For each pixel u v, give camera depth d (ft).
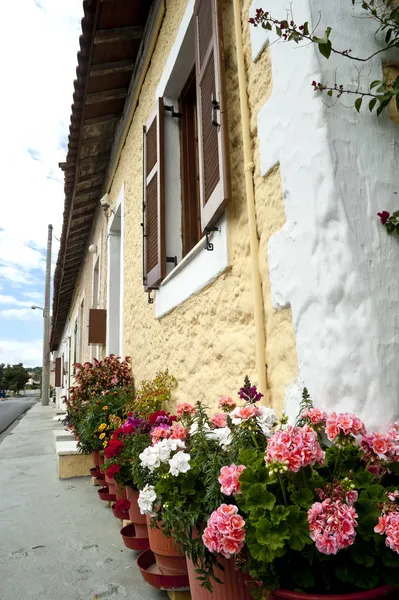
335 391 5.25
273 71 6.99
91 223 32.63
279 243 6.51
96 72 17.16
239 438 5.49
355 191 5.59
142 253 15.31
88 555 9.82
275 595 4.13
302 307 5.89
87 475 18.43
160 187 12.87
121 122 20.48
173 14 13.01
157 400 11.45
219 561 5.23
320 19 6.11
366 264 5.36
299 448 4.24
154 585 7.20
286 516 4.07
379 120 5.98
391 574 3.98
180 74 12.92
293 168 6.25
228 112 8.96
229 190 8.31
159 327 13.26
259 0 7.61
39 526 12.00
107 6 14.23
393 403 5.05
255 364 7.43
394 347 5.21
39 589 8.18
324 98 5.82
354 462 4.78
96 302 29.48
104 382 17.48
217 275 8.99
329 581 4.11
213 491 5.21
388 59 6.34
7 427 49.01
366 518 4.06
